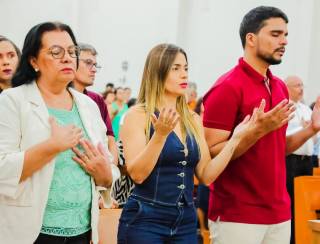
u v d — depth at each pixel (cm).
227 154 254
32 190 198
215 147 277
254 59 287
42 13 968
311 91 1041
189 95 841
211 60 1068
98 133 224
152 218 237
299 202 324
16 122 202
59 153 198
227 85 279
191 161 246
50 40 207
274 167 279
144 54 1083
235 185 279
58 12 981
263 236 279
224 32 1063
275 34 281
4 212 198
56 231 202
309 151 484
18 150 202
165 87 252
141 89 258
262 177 277
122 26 1070
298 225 323
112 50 1064
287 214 285
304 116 500
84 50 359
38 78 215
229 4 1060
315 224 241
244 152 271
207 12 1069
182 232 242
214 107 280
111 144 375
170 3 1070
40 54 208
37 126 203
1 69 286
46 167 199
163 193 238
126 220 242
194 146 248
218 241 284
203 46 1070
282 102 248
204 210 512
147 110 249
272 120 250
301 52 1042
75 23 996
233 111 278
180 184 242
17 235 197
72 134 197
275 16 282
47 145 193
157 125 221
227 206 280
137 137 244
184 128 251
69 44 210
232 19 1058
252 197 277
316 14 1042
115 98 872
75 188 206
